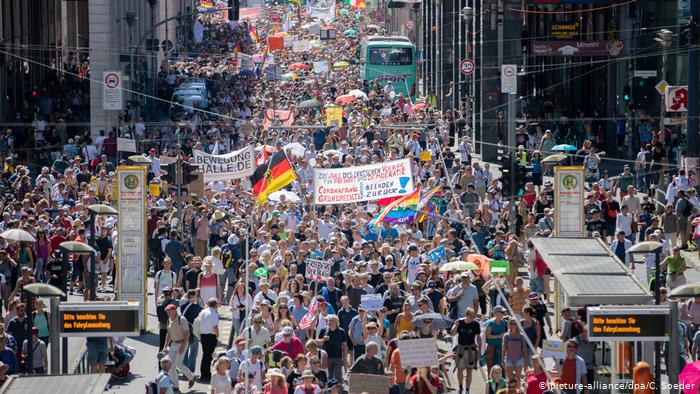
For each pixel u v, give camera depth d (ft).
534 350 201.98
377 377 197.98
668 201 374.43
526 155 462.19
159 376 200.75
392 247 285.23
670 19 537.24
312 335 229.66
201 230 318.45
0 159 474.08
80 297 301.43
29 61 621.31
